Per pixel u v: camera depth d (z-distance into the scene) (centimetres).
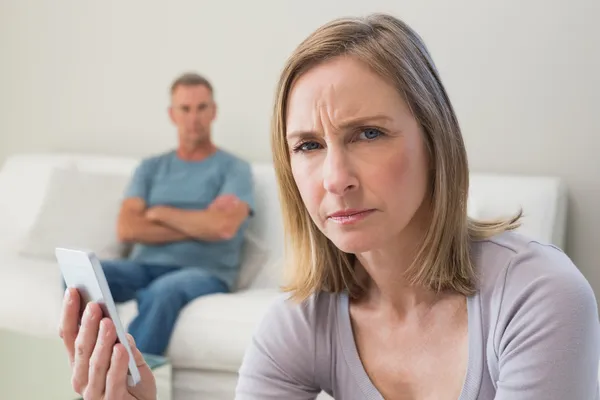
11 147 379
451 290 95
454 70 282
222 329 228
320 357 102
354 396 100
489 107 278
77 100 360
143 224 278
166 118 341
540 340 85
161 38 338
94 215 297
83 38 355
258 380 105
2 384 179
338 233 88
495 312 90
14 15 370
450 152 91
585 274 270
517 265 91
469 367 91
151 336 233
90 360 98
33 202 307
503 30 274
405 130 87
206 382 231
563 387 84
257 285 274
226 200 275
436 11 283
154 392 104
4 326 253
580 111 267
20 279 262
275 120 93
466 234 94
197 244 274
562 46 267
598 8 261
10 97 376
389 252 94
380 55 86
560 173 271
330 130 86
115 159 321
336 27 89
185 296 241
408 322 97
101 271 98
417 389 96
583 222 269
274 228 281
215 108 293
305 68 89
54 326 245
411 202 88
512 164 277
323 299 104
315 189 89
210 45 327
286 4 310
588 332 86
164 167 293
